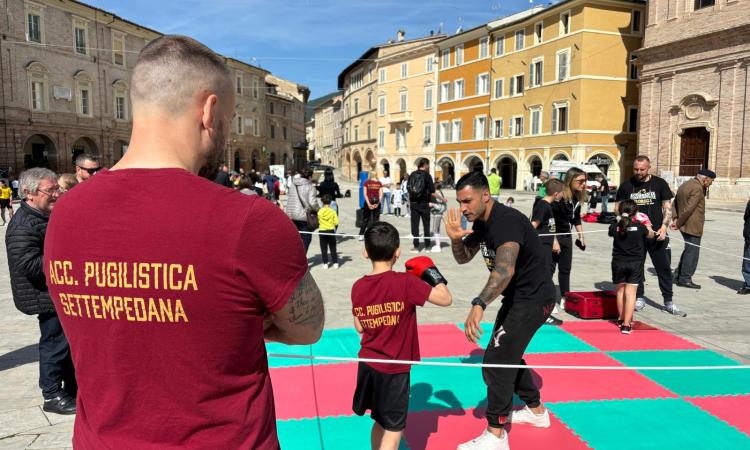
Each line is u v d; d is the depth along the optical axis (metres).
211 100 1.37
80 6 36.47
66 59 35.91
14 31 32.41
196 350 1.21
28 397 4.30
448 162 49.41
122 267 1.20
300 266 1.33
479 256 10.99
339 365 5.06
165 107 1.31
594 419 3.97
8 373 4.79
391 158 54.78
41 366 4.03
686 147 28.34
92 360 1.26
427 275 3.12
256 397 1.32
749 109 24.98
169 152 1.32
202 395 1.22
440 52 48.53
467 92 45.69
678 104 28.30
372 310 3.00
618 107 35.44
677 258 11.02
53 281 1.30
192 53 1.35
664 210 6.66
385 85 55.00
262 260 1.23
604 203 19.77
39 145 35.78
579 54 34.56
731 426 3.87
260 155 59.56
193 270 1.18
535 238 3.35
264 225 1.24
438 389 4.52
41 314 3.98
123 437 1.24
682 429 3.82
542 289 3.36
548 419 3.83
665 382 4.65
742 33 25.00
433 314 6.79
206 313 1.20
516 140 40.69
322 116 95.56
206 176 1.46
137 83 1.33
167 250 1.18
